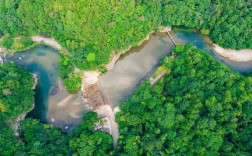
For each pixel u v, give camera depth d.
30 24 111.81
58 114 104.06
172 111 93.56
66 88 107.56
